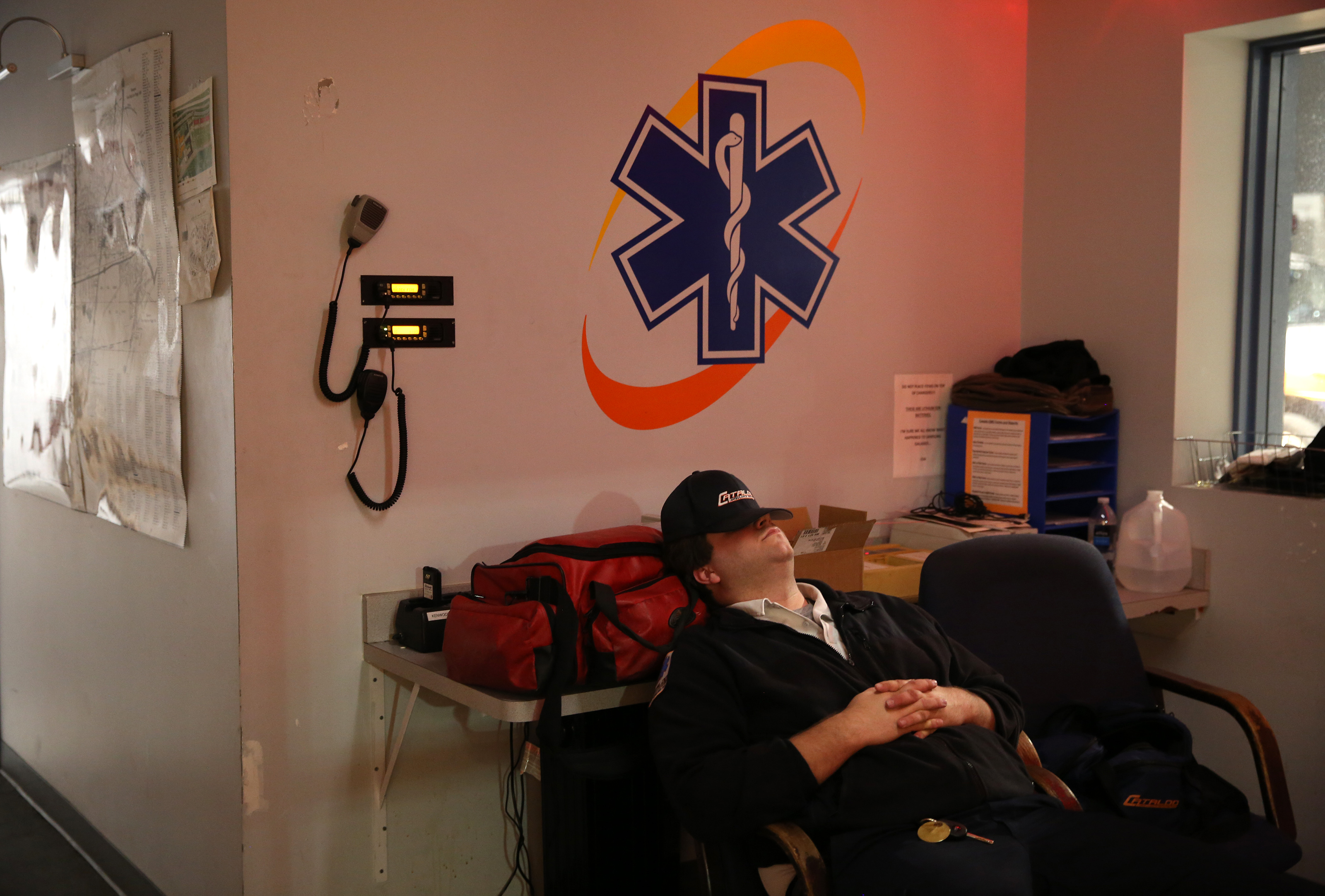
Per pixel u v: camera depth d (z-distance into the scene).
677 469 2.78
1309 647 2.79
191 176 2.28
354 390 2.30
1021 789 1.97
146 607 2.66
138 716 2.77
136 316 2.59
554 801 2.48
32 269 3.26
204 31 2.21
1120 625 2.44
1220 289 3.12
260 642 2.24
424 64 2.34
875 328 3.12
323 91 2.23
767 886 1.92
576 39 2.54
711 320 2.80
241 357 2.19
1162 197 3.04
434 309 2.39
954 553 2.44
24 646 3.61
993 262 3.38
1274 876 1.73
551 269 2.54
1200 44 2.99
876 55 3.05
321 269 2.26
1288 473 2.87
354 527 2.34
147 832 2.76
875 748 1.90
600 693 2.06
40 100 3.12
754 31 2.81
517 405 2.52
